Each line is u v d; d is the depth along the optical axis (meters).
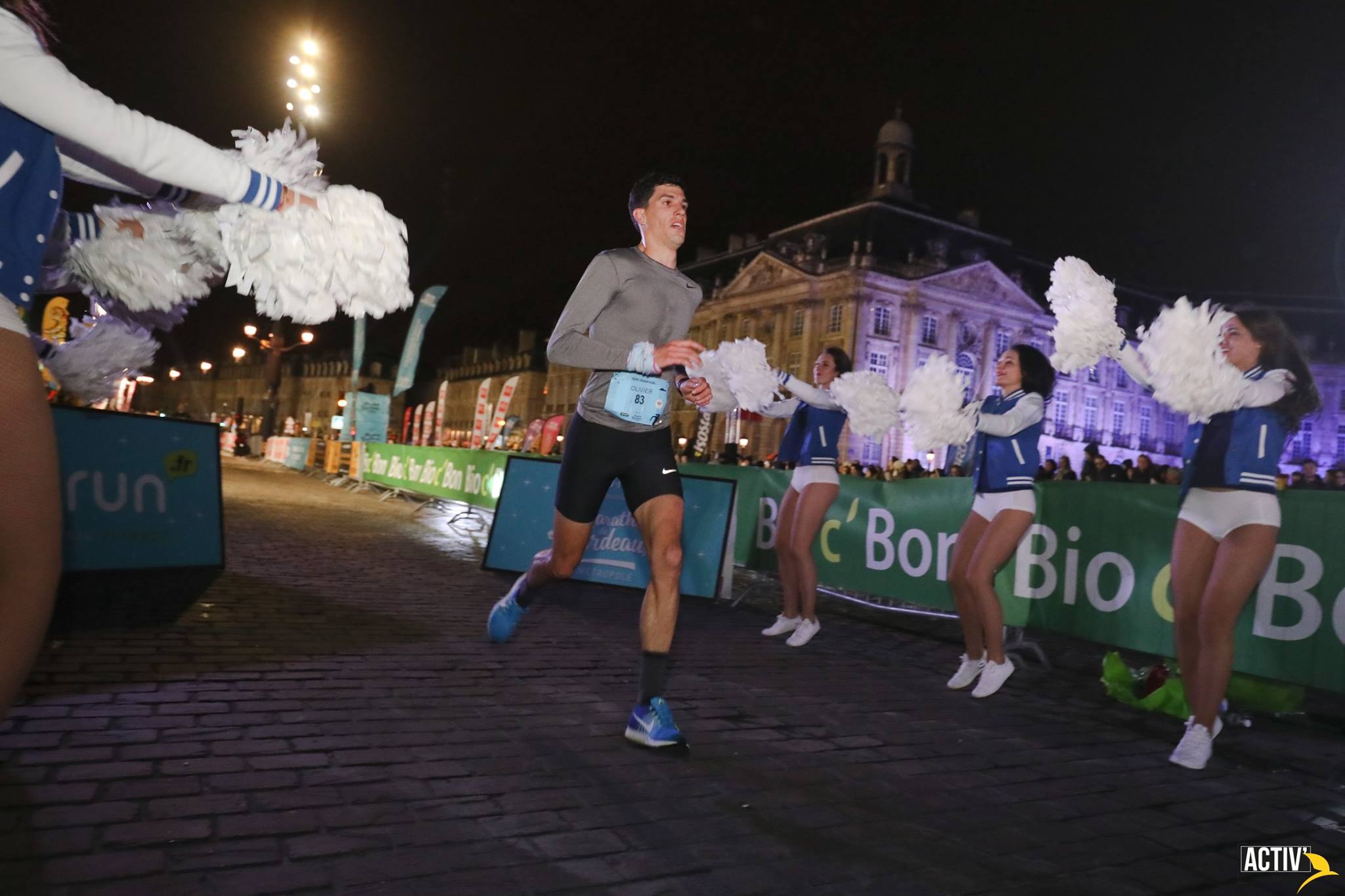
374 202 1.64
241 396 113.94
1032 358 4.30
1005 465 4.25
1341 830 2.69
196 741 2.68
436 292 18.31
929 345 53.06
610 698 3.58
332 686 3.45
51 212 1.45
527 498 7.33
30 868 1.81
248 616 4.70
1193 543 3.42
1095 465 11.35
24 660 1.30
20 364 1.33
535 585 4.07
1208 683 3.29
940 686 4.46
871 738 3.32
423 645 4.32
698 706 3.60
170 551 5.87
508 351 83.75
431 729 2.98
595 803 2.43
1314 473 10.66
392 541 9.05
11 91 1.28
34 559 1.32
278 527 9.41
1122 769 3.20
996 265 57.50
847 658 5.06
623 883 1.96
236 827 2.09
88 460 5.41
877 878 2.09
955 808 2.63
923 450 3.94
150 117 1.42
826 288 53.62
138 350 2.21
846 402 4.52
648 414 3.03
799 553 5.31
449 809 2.30
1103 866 2.28
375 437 19.38
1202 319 2.97
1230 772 3.27
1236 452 3.23
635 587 6.90
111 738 2.65
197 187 1.48
